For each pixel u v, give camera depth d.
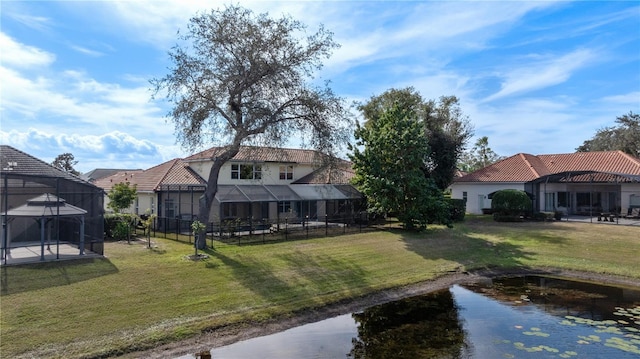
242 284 15.20
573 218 36.53
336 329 12.28
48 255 17.44
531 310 13.95
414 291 16.31
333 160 23.73
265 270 17.05
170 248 20.34
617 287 16.86
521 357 10.11
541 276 18.80
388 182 26.98
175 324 11.68
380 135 28.70
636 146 54.78
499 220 34.72
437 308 14.27
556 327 12.24
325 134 22.80
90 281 14.23
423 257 21.19
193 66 20.62
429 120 40.12
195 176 33.53
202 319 12.15
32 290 13.06
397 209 28.23
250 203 28.06
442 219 28.09
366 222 33.06
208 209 21.47
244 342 11.17
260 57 20.88
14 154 23.70
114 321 11.53
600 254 21.61
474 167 81.31
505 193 35.00
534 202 39.78
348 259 19.70
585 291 16.31
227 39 20.39
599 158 42.81
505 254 22.36
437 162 39.56
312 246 21.97
